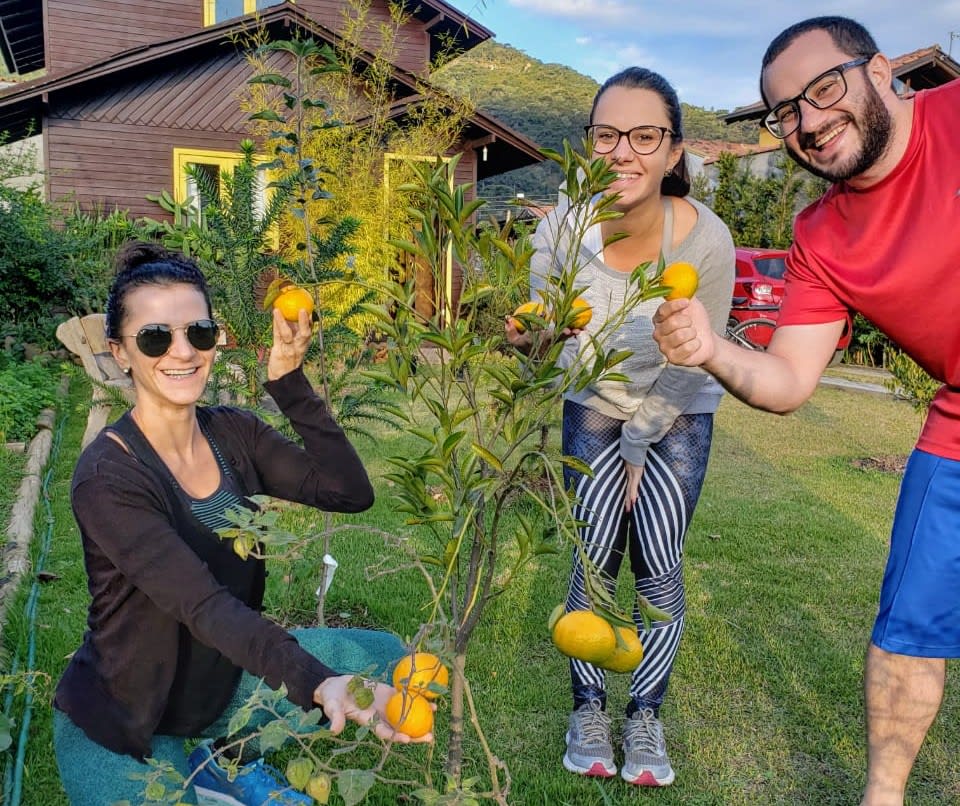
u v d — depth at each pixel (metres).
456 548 1.54
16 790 2.47
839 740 3.00
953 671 3.50
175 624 1.98
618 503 2.75
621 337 2.58
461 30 14.65
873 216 2.14
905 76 18.31
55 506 5.07
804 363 2.24
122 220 11.93
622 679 3.42
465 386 1.68
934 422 2.25
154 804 1.63
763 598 4.24
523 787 2.69
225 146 12.84
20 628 3.33
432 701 1.75
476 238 1.56
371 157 8.56
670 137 2.37
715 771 2.82
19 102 11.70
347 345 3.63
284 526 4.72
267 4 14.56
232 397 3.97
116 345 2.01
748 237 19.47
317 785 1.37
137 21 14.20
